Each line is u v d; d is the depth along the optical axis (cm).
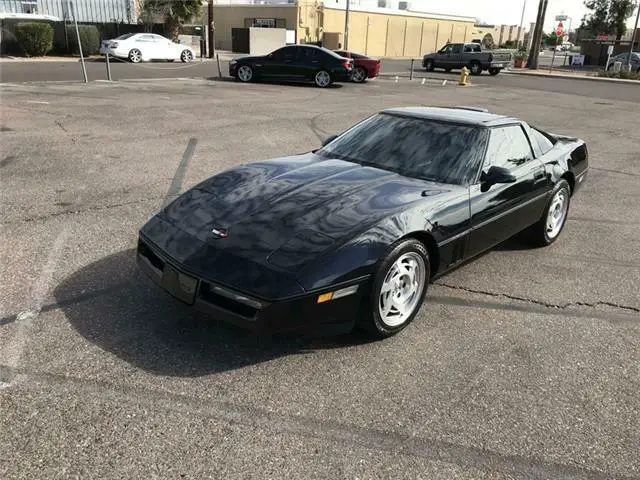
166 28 3366
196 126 1077
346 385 307
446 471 249
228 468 243
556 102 1953
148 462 244
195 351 330
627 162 985
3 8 3344
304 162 445
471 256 421
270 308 295
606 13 5653
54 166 735
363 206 354
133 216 559
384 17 5475
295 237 323
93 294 393
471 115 478
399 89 2117
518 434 277
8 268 427
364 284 324
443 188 397
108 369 308
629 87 2944
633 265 511
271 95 1678
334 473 243
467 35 6712
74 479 232
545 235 538
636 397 312
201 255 320
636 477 252
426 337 365
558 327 389
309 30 4738
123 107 1257
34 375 299
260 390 298
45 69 2125
